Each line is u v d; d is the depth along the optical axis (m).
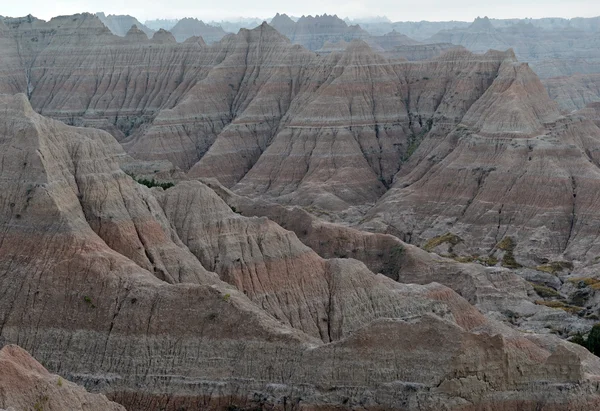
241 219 148.38
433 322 113.62
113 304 122.88
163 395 114.81
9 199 132.50
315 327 136.88
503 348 112.12
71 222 129.75
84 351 120.06
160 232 139.12
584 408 111.00
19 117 140.00
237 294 125.12
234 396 113.56
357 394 110.69
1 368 94.75
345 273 142.50
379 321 114.75
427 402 108.38
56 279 125.31
